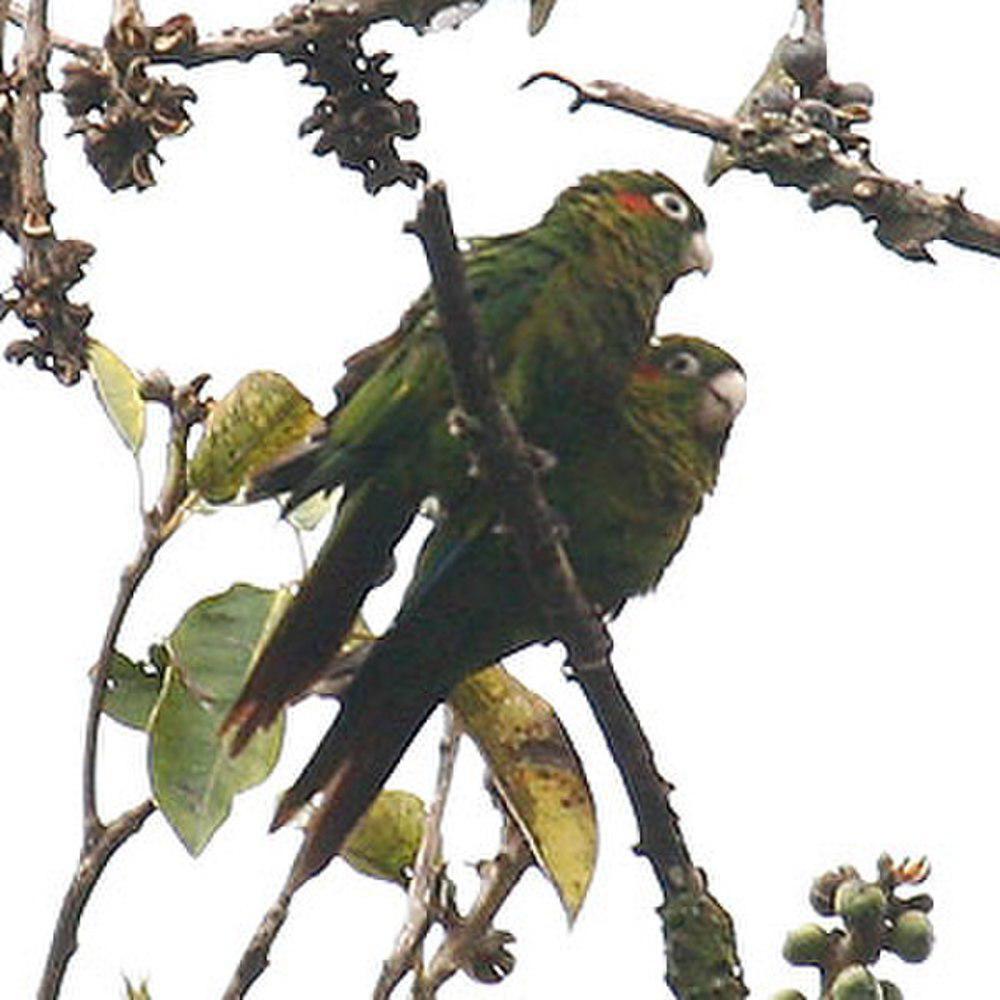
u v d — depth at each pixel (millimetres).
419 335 10641
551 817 10414
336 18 11219
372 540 10641
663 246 11461
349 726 10688
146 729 10461
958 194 11430
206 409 10375
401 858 11086
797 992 9664
